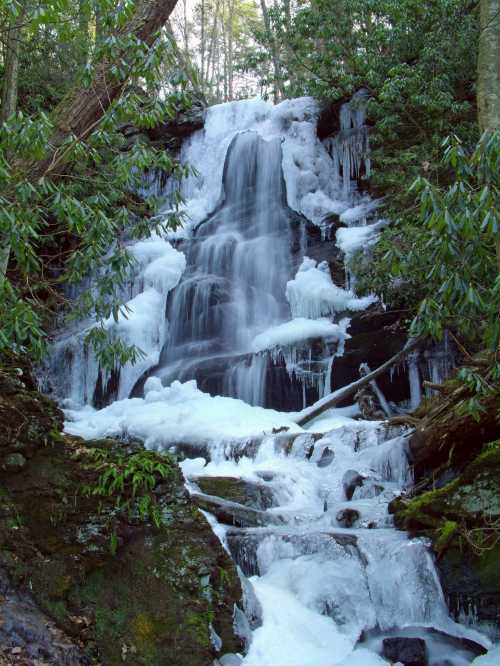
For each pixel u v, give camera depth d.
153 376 12.01
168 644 3.57
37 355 5.03
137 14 6.44
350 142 14.63
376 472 6.73
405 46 12.73
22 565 3.60
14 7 4.73
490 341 4.43
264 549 5.21
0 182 4.88
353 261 10.84
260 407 9.85
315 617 4.59
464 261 4.13
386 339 10.23
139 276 13.31
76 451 4.04
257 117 16.19
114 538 3.77
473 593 4.71
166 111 5.54
